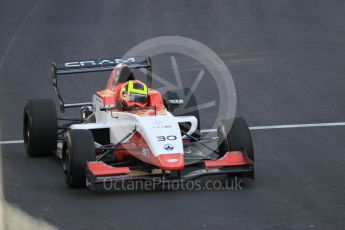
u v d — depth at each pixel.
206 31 81.38
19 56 74.06
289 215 32.88
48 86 64.56
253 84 62.97
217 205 34.44
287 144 45.88
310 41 77.12
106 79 67.00
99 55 73.38
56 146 44.19
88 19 87.81
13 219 33.09
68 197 36.22
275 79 64.38
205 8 91.38
